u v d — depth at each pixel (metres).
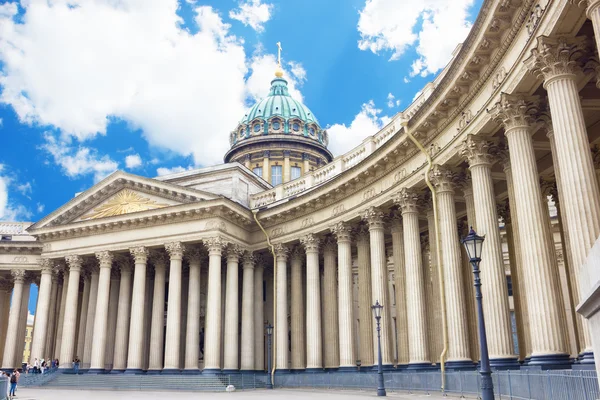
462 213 36.62
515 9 22.80
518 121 23.58
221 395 34.78
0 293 62.88
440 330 33.06
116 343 50.06
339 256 41.06
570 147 19.61
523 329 28.77
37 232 53.94
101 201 53.16
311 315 43.12
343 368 39.56
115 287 54.12
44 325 52.69
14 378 35.22
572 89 20.27
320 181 45.91
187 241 47.41
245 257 49.41
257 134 86.31
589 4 17.50
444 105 29.09
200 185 52.50
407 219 34.25
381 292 37.03
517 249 26.75
